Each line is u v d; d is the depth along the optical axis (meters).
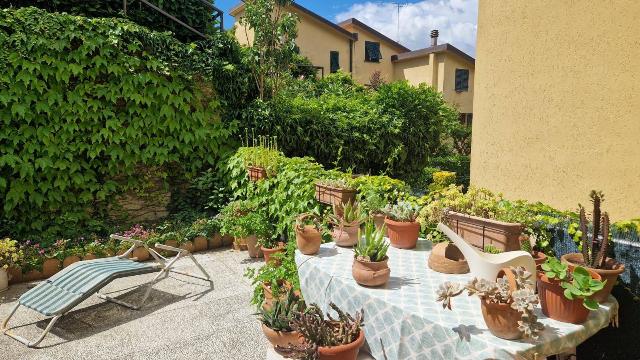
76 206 5.54
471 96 18.23
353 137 7.24
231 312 3.74
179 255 4.19
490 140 4.58
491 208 2.63
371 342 2.23
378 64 19.03
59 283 3.48
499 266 2.05
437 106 8.39
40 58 5.04
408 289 2.26
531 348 1.67
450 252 2.57
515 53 4.26
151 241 5.23
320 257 2.82
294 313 2.33
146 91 5.77
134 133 5.72
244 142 6.53
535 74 4.07
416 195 4.10
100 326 3.47
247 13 6.62
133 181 5.91
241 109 6.60
